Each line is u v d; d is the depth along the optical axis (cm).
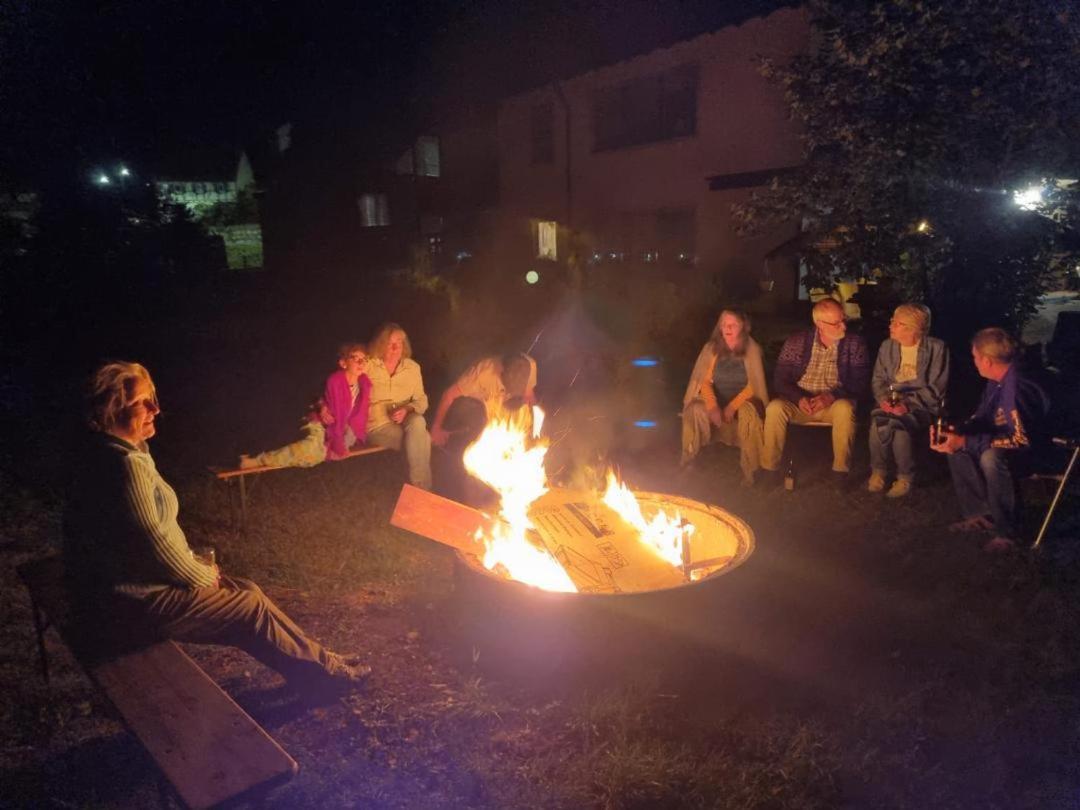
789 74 755
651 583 370
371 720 327
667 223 1719
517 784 288
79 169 1448
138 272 1505
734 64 1492
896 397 532
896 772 288
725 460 631
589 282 1592
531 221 2103
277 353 1189
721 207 1556
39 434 757
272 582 455
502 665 354
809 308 1358
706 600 351
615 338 1117
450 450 598
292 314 1548
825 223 755
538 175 2047
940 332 729
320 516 542
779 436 554
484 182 2230
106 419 286
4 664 373
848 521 507
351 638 392
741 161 1514
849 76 714
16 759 310
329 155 2203
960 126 656
